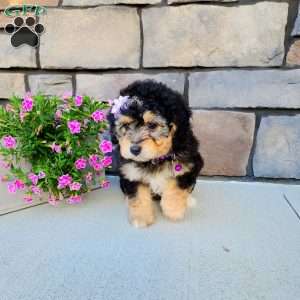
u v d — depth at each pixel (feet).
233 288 1.34
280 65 2.20
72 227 1.79
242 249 1.59
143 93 1.60
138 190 1.82
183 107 1.66
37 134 1.88
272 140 2.32
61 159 1.89
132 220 1.81
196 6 2.17
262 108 2.28
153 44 2.27
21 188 1.92
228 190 2.26
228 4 2.15
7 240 1.66
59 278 1.39
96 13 2.27
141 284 1.36
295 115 2.27
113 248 1.60
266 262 1.49
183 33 2.22
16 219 1.87
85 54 2.35
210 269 1.45
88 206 2.04
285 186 2.33
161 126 1.55
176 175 1.76
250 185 2.35
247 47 2.19
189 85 2.31
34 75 2.45
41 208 2.00
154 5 2.21
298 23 2.12
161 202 1.90
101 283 1.37
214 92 2.29
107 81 2.39
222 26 2.18
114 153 2.41
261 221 1.85
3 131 1.88
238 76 2.24
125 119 1.56
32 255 1.54
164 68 2.32
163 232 1.74
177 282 1.37
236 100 2.29
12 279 1.39
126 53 2.32
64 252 1.57
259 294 1.31
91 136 2.02
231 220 1.86
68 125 1.84
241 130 2.33
